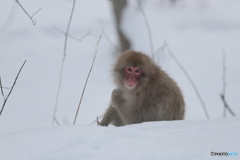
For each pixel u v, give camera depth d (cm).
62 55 3125
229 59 2897
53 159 665
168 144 661
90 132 741
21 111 2094
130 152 633
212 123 805
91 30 3603
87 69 2814
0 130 1823
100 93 2328
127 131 747
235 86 2344
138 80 1283
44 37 3525
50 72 2770
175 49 3038
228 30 3509
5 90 2425
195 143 657
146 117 1308
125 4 3008
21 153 696
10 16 3819
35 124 1894
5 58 3073
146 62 1300
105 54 3091
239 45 3189
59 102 2211
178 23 3544
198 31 3459
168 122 896
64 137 736
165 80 1315
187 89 2355
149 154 620
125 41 2911
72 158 659
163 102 1295
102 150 674
